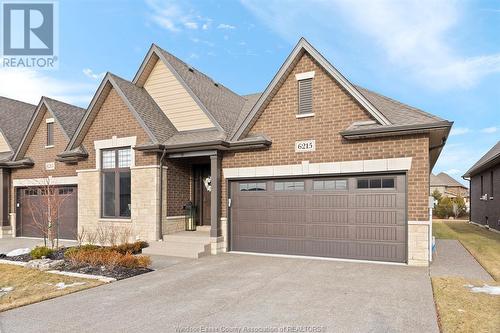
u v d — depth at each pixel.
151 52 14.82
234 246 12.57
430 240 10.15
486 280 8.10
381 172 10.29
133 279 8.62
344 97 10.95
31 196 18.30
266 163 12.03
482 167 22.28
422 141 9.77
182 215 14.31
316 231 11.26
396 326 5.34
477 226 25.59
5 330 5.41
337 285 7.77
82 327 5.50
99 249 11.35
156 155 13.20
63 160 15.87
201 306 6.44
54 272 9.35
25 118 22.25
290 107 11.80
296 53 11.48
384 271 9.09
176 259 11.12
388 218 10.23
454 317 5.69
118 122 14.26
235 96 17.92
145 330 5.34
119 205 14.19
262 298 6.86
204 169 15.13
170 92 14.70
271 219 12.00
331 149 11.01
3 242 16.34
